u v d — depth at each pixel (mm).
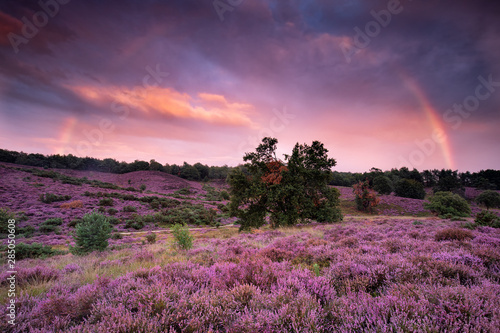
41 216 33438
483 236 7402
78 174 92625
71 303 3580
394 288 3453
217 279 4293
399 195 76938
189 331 2717
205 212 46781
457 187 87000
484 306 2572
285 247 8227
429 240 7469
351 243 7859
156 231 33750
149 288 3729
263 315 2818
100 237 14570
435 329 2250
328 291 3533
